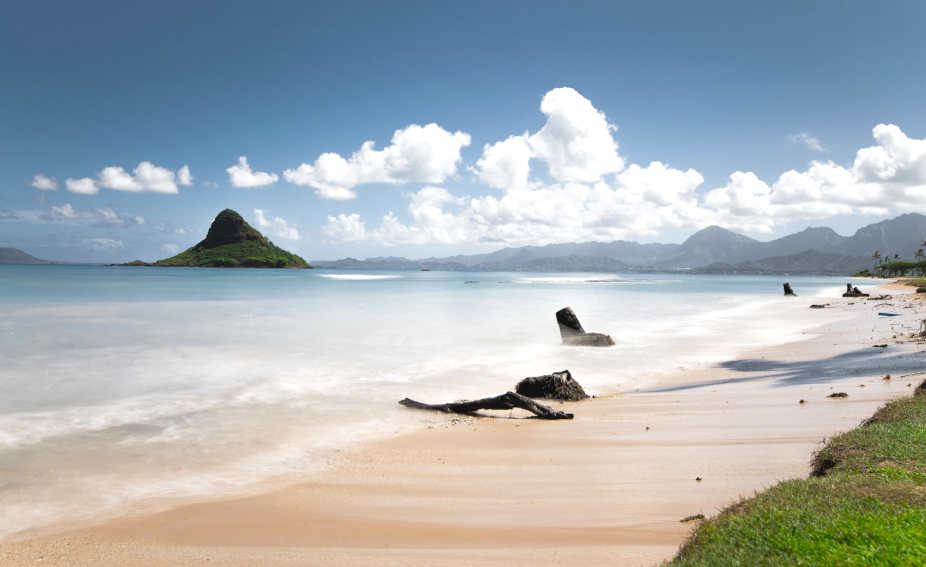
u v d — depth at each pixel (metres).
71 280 96.75
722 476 8.10
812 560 4.52
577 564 5.59
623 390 17.00
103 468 9.47
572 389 15.77
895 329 28.80
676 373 19.47
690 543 5.51
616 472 8.79
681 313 45.84
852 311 45.72
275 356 21.33
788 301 66.00
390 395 15.66
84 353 20.95
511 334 29.91
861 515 5.29
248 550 6.35
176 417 12.83
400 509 7.61
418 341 26.45
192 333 27.48
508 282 147.75
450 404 14.05
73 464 9.62
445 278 192.12
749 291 102.12
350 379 17.62
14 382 15.88
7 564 6.10
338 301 54.59
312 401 14.73
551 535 6.47
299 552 6.25
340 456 10.33
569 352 23.97
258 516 7.45
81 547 6.54
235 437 11.42
